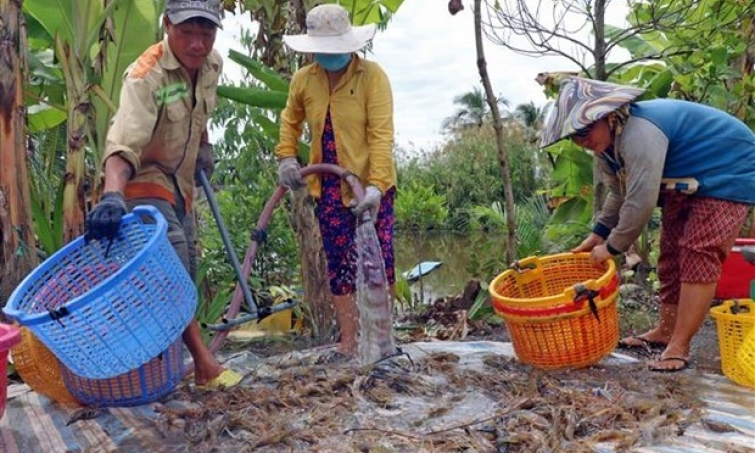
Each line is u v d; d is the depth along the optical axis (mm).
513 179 17672
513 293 3807
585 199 6109
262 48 4988
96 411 2943
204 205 7070
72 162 4125
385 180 3482
